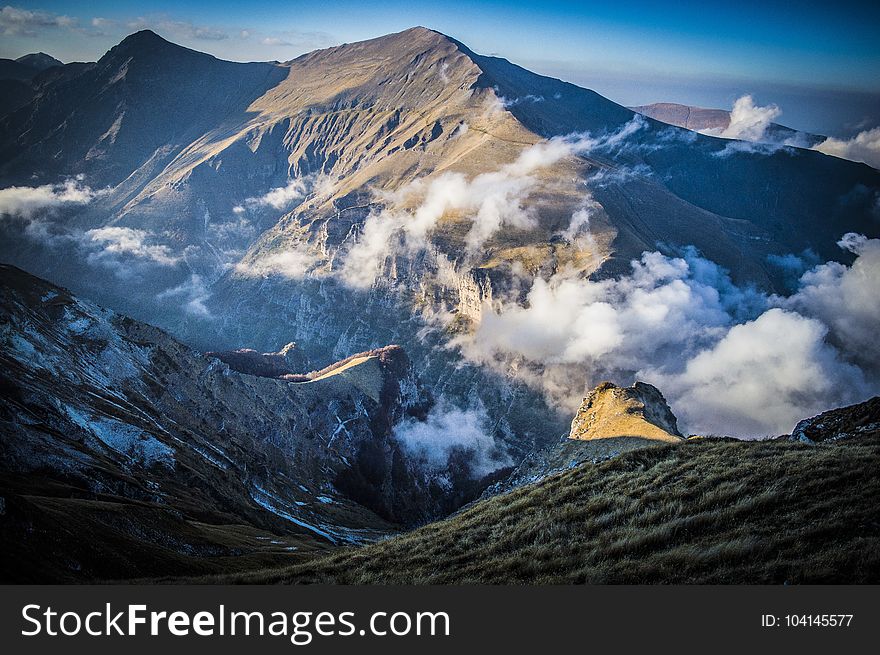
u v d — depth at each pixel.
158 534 77.81
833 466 37.06
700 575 29.80
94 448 129.12
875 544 28.34
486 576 34.44
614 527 36.88
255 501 165.75
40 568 48.22
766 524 32.62
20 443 104.19
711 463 43.06
